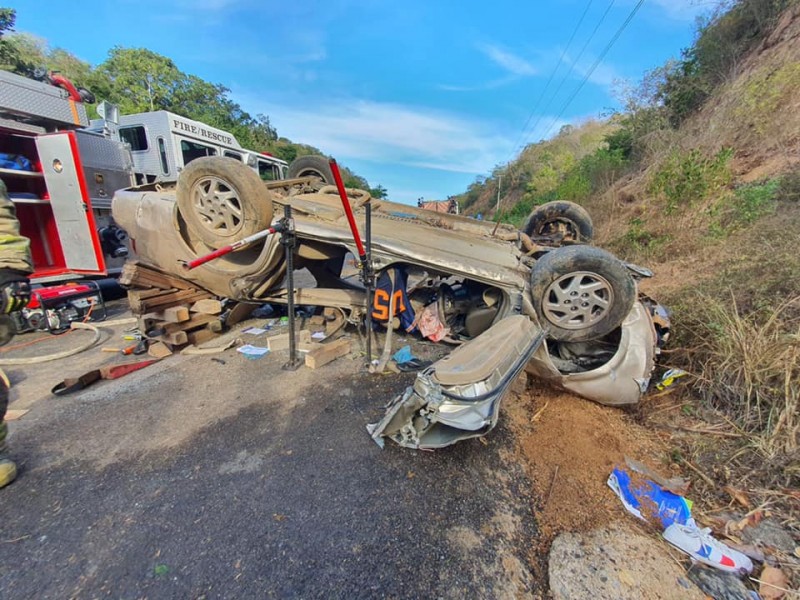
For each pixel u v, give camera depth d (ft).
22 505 5.47
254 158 28.07
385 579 4.48
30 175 14.20
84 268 15.17
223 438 7.11
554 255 8.50
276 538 4.99
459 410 5.51
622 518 5.48
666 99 35.12
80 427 7.41
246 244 8.95
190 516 5.32
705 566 4.69
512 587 4.46
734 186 19.75
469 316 10.15
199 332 11.76
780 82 22.57
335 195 13.71
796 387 6.79
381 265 9.63
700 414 7.86
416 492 5.87
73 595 4.21
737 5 30.58
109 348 11.59
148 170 23.18
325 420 7.70
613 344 9.52
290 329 9.87
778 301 8.85
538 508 5.68
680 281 13.80
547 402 8.63
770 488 5.80
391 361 10.32
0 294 5.26
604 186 35.14
